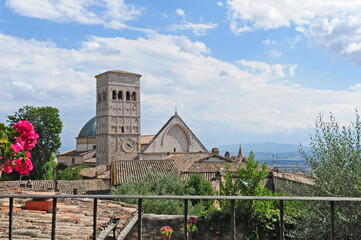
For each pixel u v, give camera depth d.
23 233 7.27
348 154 8.99
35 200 9.51
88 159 109.56
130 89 102.25
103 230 8.68
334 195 8.62
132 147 100.56
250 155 15.61
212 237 14.05
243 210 13.40
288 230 11.60
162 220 14.77
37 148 73.31
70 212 10.05
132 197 3.63
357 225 8.20
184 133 88.06
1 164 5.29
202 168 44.69
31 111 73.50
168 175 33.59
